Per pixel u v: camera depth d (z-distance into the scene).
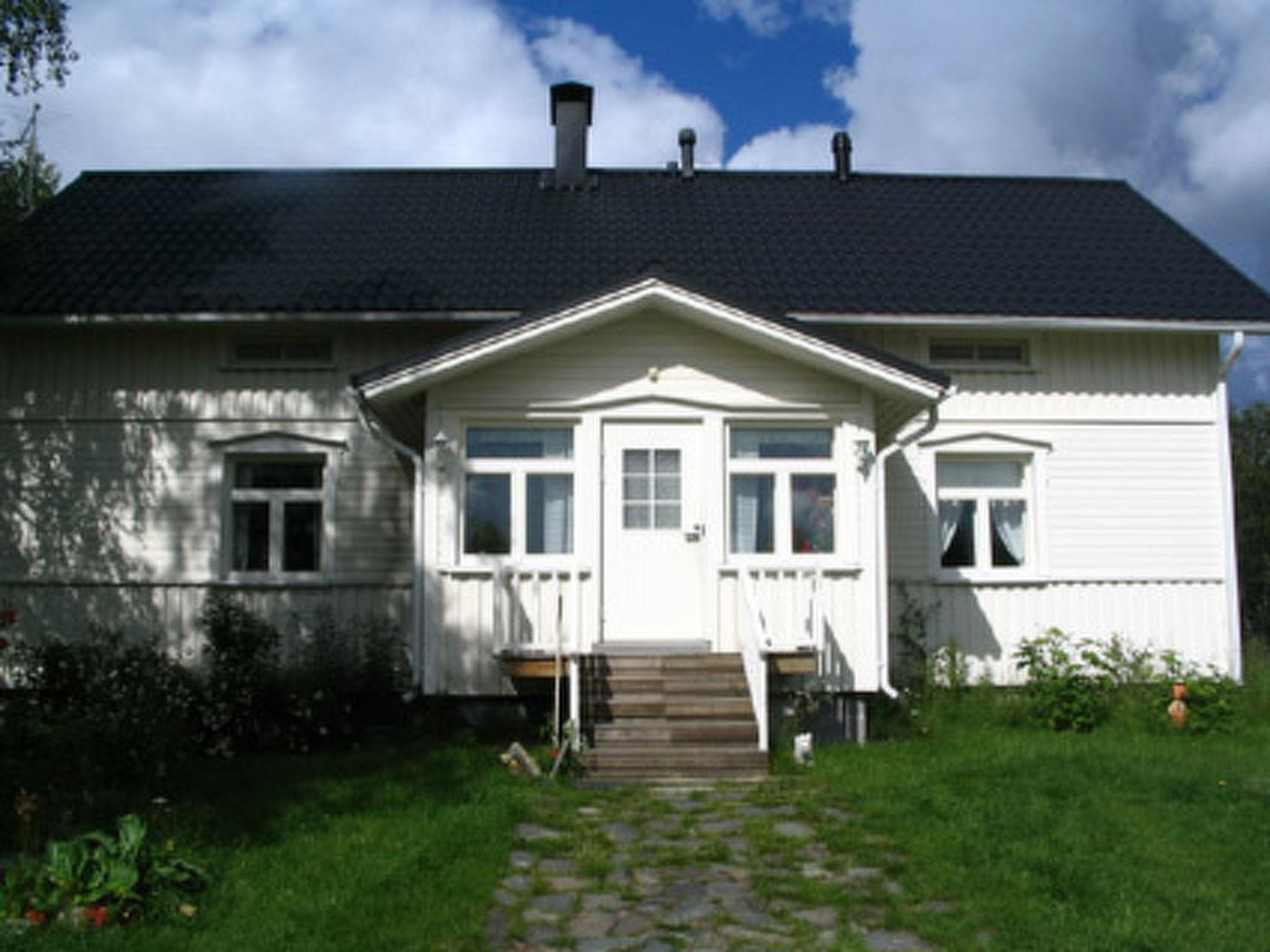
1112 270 14.84
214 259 14.28
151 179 16.81
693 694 10.27
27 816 6.64
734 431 11.33
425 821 7.52
